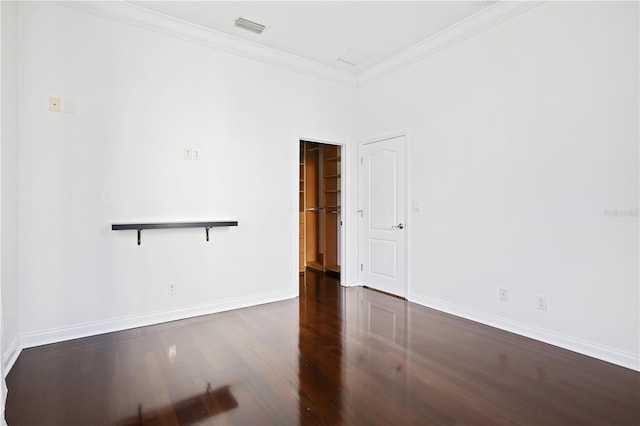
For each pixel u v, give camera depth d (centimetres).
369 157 447
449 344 269
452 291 345
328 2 292
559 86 264
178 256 329
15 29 252
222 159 354
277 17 314
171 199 325
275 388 204
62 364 233
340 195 507
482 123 317
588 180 249
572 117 257
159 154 319
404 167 398
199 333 291
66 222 276
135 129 307
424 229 374
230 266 360
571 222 258
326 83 435
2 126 226
